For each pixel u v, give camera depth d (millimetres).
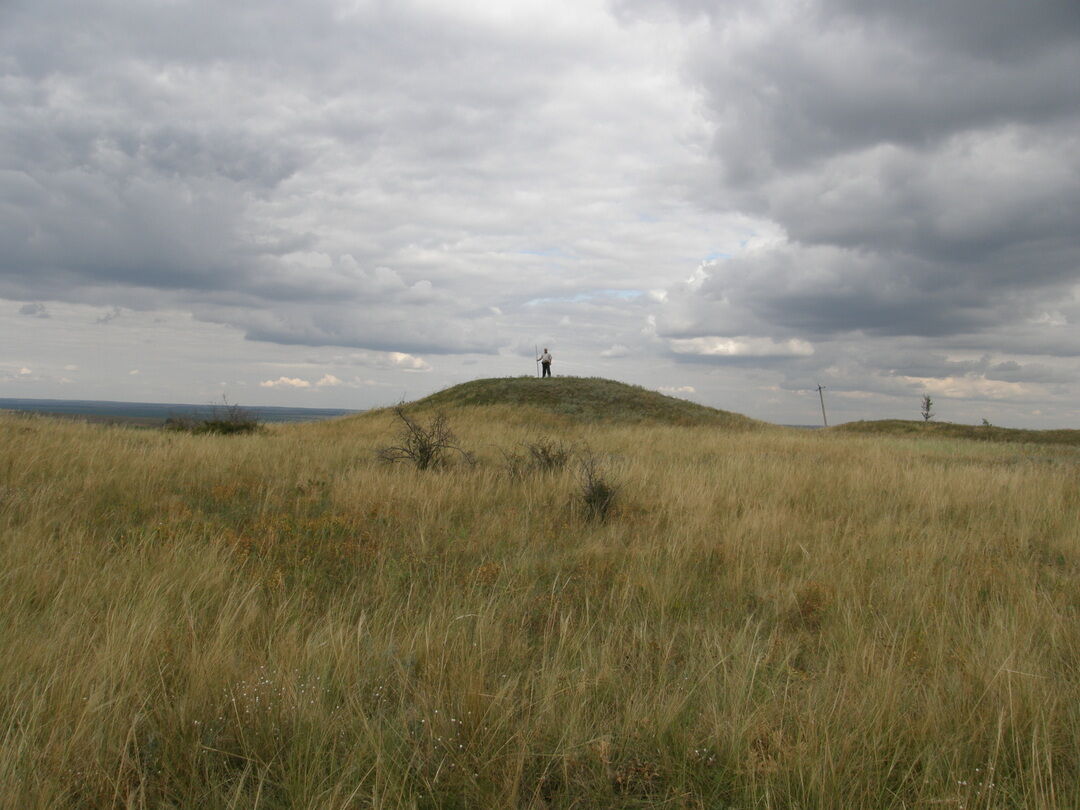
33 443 9977
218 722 3061
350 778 2707
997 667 3662
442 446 11805
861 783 2783
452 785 2729
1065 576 5992
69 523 6254
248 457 11203
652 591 5043
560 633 4289
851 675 3570
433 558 5977
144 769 2740
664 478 10336
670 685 3586
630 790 2859
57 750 2680
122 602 4230
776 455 15203
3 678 3176
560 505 8477
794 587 5215
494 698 3156
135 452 10398
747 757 2908
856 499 9336
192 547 5488
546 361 35469
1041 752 3006
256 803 2465
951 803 2664
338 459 12125
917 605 4836
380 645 3879
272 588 4883
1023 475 11953
